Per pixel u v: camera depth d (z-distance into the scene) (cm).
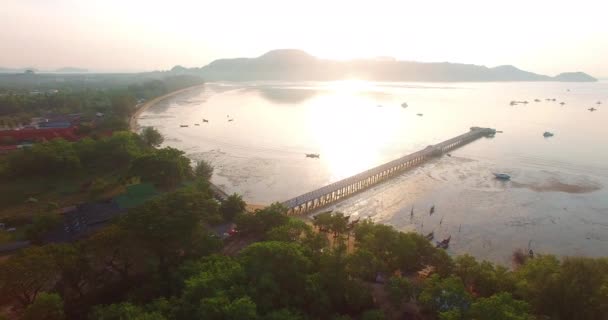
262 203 11125
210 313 4444
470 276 6328
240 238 8131
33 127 19400
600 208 11119
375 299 5981
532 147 18438
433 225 9969
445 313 4722
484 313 4506
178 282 5641
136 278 6219
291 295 5272
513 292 5878
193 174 12306
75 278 5653
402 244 6950
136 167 11019
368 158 16012
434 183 13175
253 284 5212
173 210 6744
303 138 19350
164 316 4662
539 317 5009
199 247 6669
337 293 5581
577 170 14650
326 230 8644
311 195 10988
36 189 11569
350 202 11494
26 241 8019
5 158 13112
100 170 13075
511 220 10319
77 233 8156
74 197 11088
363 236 7662
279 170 14225
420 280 6581
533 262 6322
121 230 6081
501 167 15062
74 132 17838
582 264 5553
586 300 5169
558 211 10912
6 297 5059
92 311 5091
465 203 11425
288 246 5738
